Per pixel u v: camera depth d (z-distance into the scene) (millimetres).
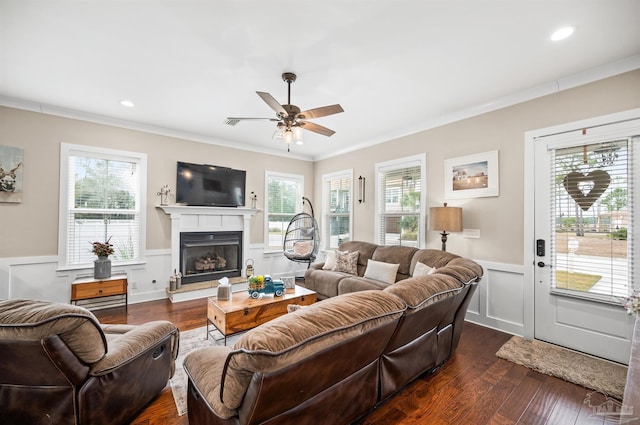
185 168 4551
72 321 1264
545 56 2416
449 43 2254
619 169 2502
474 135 3490
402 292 1608
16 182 3367
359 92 3117
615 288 2506
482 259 3381
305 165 6145
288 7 1878
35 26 2064
